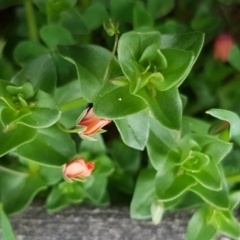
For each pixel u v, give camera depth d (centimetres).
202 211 18
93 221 18
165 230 18
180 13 22
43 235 18
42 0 19
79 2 20
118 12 19
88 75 17
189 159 17
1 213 17
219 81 21
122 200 19
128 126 16
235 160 19
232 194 18
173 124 15
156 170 18
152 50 15
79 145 19
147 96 15
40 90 16
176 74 15
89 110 15
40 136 17
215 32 21
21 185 18
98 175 18
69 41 18
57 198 18
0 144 16
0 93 16
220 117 16
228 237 18
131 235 18
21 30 20
